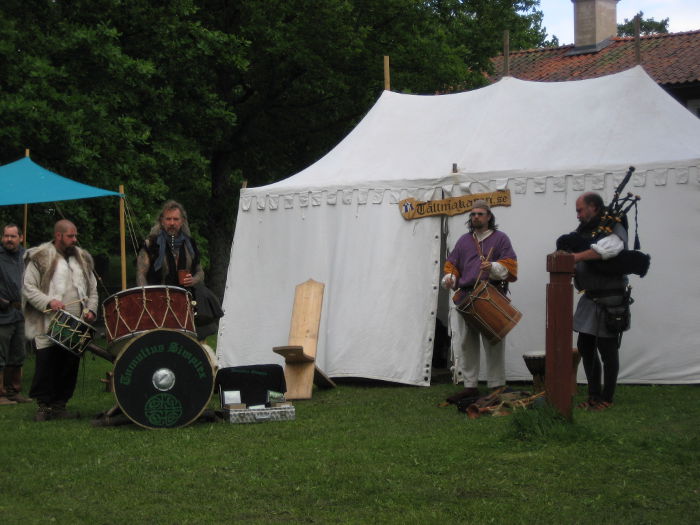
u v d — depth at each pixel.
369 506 4.64
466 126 9.98
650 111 9.33
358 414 7.42
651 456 5.51
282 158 24.33
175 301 6.93
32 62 15.10
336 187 9.87
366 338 9.45
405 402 8.05
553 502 4.62
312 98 22.98
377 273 9.52
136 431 6.75
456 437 6.20
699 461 5.38
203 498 4.82
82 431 6.79
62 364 7.51
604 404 7.23
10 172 11.22
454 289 7.73
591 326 7.17
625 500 4.61
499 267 7.43
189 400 6.88
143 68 16.52
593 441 5.86
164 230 7.61
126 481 5.19
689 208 8.52
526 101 9.91
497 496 4.77
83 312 7.45
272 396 7.44
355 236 9.71
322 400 8.40
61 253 7.54
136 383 6.81
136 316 6.83
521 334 8.95
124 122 16.25
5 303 8.64
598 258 7.04
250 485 5.05
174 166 18.42
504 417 6.98
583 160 8.97
